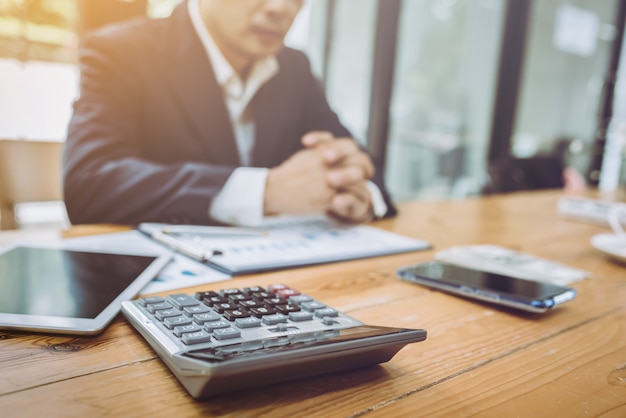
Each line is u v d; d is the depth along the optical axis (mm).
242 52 1285
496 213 1168
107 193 930
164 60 1188
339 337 343
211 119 1257
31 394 303
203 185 894
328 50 2195
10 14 1340
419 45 2811
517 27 3160
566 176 2244
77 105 1065
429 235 884
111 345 378
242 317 380
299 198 932
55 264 543
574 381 366
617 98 3881
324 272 618
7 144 1093
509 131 3283
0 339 377
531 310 497
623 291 610
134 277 515
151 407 297
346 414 303
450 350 411
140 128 1157
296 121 1415
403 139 2873
